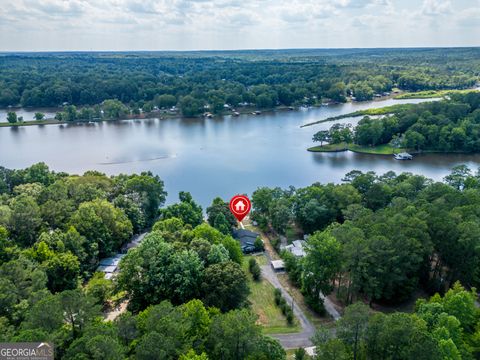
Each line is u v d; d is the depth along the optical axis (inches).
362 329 2477.9
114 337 2265.0
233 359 2418.8
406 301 3754.9
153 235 3914.9
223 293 3260.3
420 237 3560.5
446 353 2377.0
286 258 4372.5
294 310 3718.0
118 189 5846.5
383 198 5383.9
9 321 2709.2
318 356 2354.8
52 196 5027.1
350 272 3580.2
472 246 3481.8
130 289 3560.5
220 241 4239.7
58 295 2501.2
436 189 5009.8
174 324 2384.4
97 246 4379.9
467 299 2851.9
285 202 5452.8
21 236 4227.4
